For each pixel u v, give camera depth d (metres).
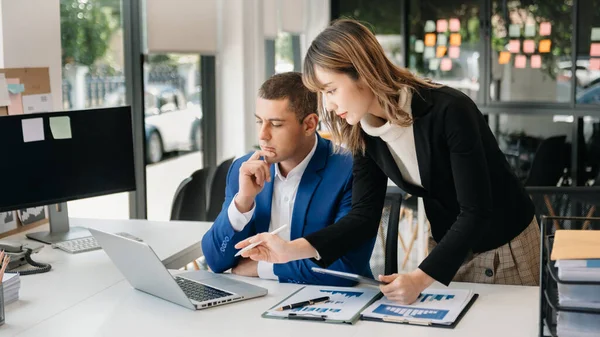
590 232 1.71
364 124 1.92
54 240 2.77
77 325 1.88
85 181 2.85
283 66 6.28
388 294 1.90
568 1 5.81
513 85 6.05
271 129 2.16
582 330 1.54
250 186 2.21
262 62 5.43
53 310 2.00
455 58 6.20
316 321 1.85
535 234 2.17
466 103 1.84
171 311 1.96
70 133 2.79
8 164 2.63
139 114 4.46
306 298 2.02
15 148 2.65
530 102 5.95
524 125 6.05
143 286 2.12
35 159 2.70
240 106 5.20
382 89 1.79
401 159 1.97
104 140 2.89
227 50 5.17
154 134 4.68
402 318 1.82
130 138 2.97
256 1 5.32
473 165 1.83
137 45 4.43
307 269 2.18
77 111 2.80
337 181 2.26
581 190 2.44
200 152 5.26
